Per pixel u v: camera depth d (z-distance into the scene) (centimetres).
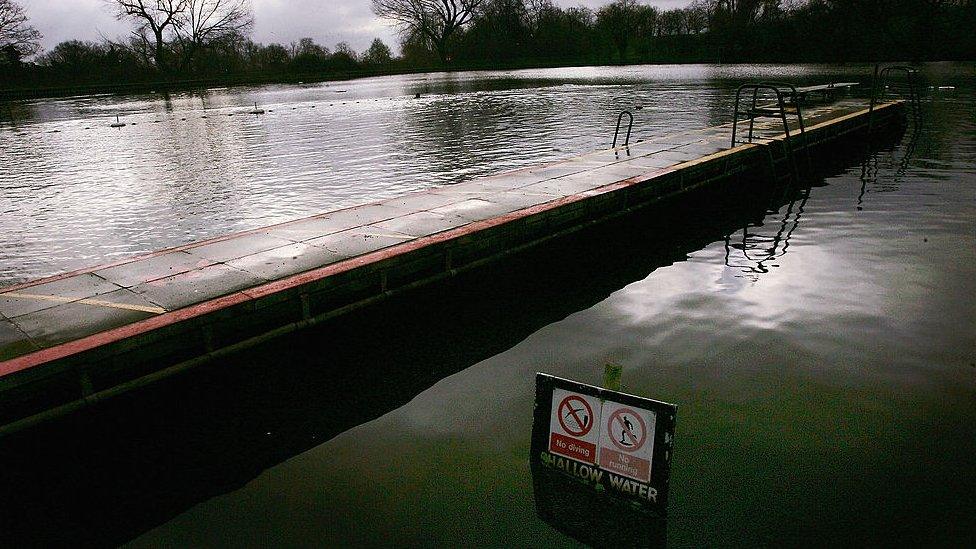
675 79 4681
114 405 507
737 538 344
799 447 430
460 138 2119
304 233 786
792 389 511
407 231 785
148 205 1279
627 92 3741
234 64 7831
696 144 1418
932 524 354
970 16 5247
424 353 638
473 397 533
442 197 973
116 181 1565
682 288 775
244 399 561
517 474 412
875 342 591
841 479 395
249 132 2514
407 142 2073
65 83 6397
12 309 560
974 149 1634
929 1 5450
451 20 8431
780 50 6438
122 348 498
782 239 961
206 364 552
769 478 397
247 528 388
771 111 1412
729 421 466
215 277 633
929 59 5400
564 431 351
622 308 722
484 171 1520
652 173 1116
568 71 6719
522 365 591
